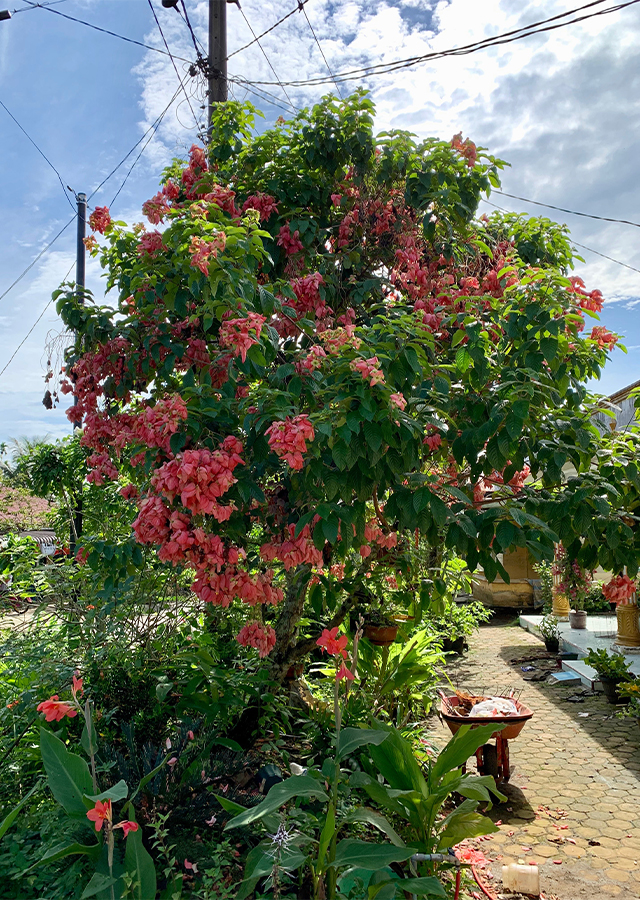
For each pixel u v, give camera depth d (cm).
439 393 371
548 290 388
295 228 490
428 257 516
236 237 363
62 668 425
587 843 436
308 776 300
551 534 342
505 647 1065
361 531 353
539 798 509
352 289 530
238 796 377
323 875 294
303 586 474
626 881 388
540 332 375
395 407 316
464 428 390
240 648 522
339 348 351
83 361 444
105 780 346
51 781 304
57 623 497
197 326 431
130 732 382
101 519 579
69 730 404
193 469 302
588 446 393
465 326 391
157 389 450
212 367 416
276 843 276
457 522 351
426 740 528
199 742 384
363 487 337
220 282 357
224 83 648
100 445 442
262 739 463
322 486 348
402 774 356
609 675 754
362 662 548
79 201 991
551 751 609
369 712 479
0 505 632
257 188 532
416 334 367
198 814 350
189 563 345
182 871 317
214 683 435
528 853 424
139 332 432
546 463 384
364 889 302
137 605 491
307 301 472
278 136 530
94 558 403
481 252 523
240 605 528
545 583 1207
